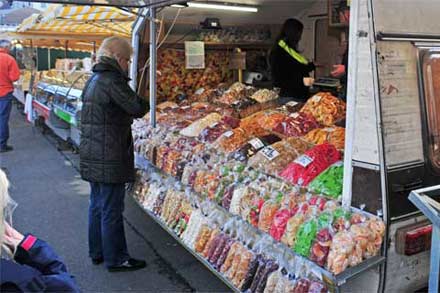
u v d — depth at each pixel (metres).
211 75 4.73
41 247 1.52
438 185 1.84
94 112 3.04
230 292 2.99
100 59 3.05
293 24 4.13
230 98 4.10
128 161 3.15
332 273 1.77
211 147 3.10
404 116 1.81
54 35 7.85
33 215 4.41
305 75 4.28
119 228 3.22
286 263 2.26
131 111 2.98
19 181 5.60
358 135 1.84
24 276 1.29
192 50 4.47
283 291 2.18
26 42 10.67
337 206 2.00
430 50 1.89
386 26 1.76
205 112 3.93
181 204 3.29
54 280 1.43
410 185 1.84
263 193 2.41
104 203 3.16
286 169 2.47
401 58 1.80
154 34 3.75
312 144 2.75
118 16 5.71
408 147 1.83
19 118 11.00
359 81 1.80
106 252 3.24
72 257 3.50
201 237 2.90
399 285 1.89
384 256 1.82
